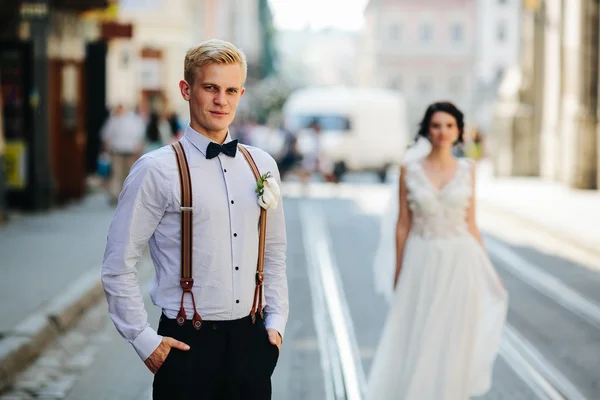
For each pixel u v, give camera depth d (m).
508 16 95.06
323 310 11.01
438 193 6.57
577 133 27.06
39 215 19.45
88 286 11.38
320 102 36.19
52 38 20.47
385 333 6.65
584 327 10.18
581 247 16.59
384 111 35.97
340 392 7.59
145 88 43.09
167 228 4.07
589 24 26.27
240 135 36.81
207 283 4.05
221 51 4.11
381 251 7.82
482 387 6.55
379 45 99.62
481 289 6.55
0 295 10.74
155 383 4.11
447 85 99.56
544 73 31.94
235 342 4.09
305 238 18.16
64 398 7.40
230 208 4.08
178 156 4.09
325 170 31.12
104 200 23.22
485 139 53.16
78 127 22.66
